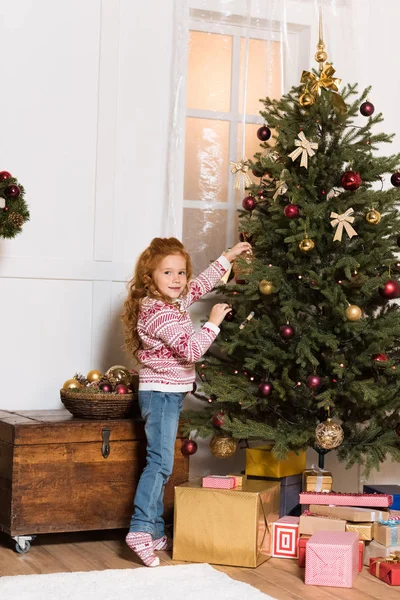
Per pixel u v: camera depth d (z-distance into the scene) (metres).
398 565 2.74
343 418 3.16
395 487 3.30
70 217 3.51
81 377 3.30
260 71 3.81
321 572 2.68
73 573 2.66
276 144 3.11
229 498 2.87
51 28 3.47
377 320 2.93
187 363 3.01
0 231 3.01
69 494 3.00
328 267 2.94
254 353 3.15
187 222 3.76
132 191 3.62
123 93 3.61
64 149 3.50
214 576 2.68
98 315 3.55
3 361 3.41
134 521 2.87
